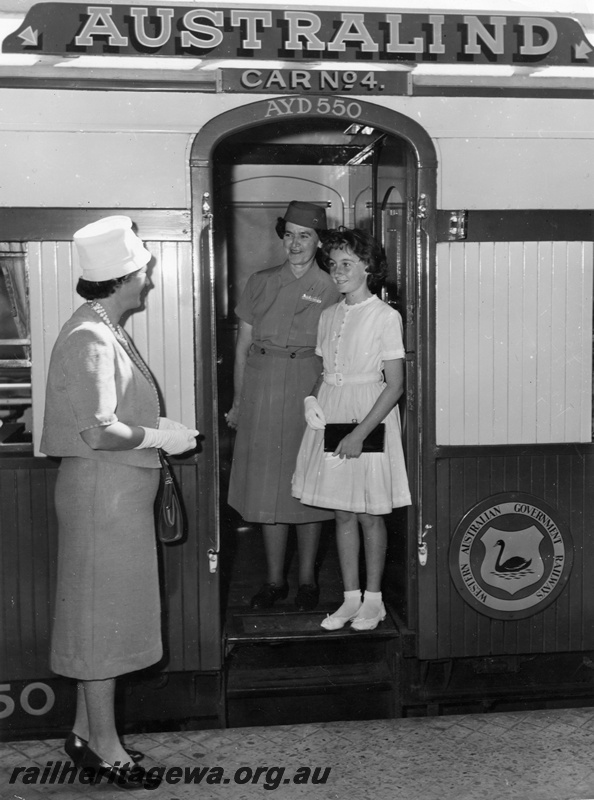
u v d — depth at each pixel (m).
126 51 3.30
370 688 3.73
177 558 3.50
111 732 3.02
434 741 3.35
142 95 3.33
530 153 3.53
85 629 2.88
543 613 3.72
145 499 2.97
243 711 3.71
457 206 3.52
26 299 3.39
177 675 3.59
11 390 3.44
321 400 3.71
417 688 3.73
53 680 3.50
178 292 3.41
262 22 3.36
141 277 3.03
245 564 4.69
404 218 3.71
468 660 3.74
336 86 3.41
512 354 3.60
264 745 3.32
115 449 2.83
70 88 3.29
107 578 2.88
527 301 3.59
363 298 3.65
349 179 5.40
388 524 4.10
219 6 3.34
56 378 2.89
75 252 3.35
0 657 3.46
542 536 3.68
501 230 3.55
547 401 3.63
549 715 3.55
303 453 3.74
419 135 3.47
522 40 3.48
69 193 3.33
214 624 3.53
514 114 3.51
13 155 3.29
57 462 3.41
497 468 3.63
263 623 3.78
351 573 3.74
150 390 3.04
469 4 3.46
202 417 3.46
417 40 3.43
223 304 5.46
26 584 3.44
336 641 3.77
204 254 3.40
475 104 3.49
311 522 3.87
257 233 5.43
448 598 3.66
